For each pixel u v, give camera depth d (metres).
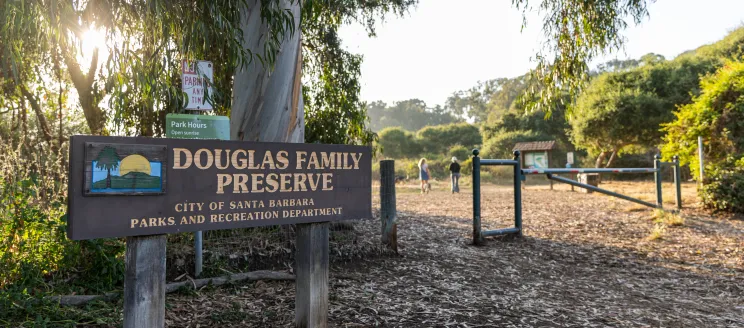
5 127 9.73
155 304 2.36
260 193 2.70
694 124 11.73
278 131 5.71
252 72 5.51
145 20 3.80
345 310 3.87
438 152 46.75
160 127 6.59
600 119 25.67
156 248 2.37
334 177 3.01
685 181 24.67
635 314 4.27
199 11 4.08
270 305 3.85
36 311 3.33
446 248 6.70
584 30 7.41
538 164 24.23
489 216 10.42
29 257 3.89
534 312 4.13
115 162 2.23
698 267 6.16
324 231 3.04
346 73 9.35
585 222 9.47
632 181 25.03
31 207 4.25
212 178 2.53
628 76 28.12
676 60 29.55
